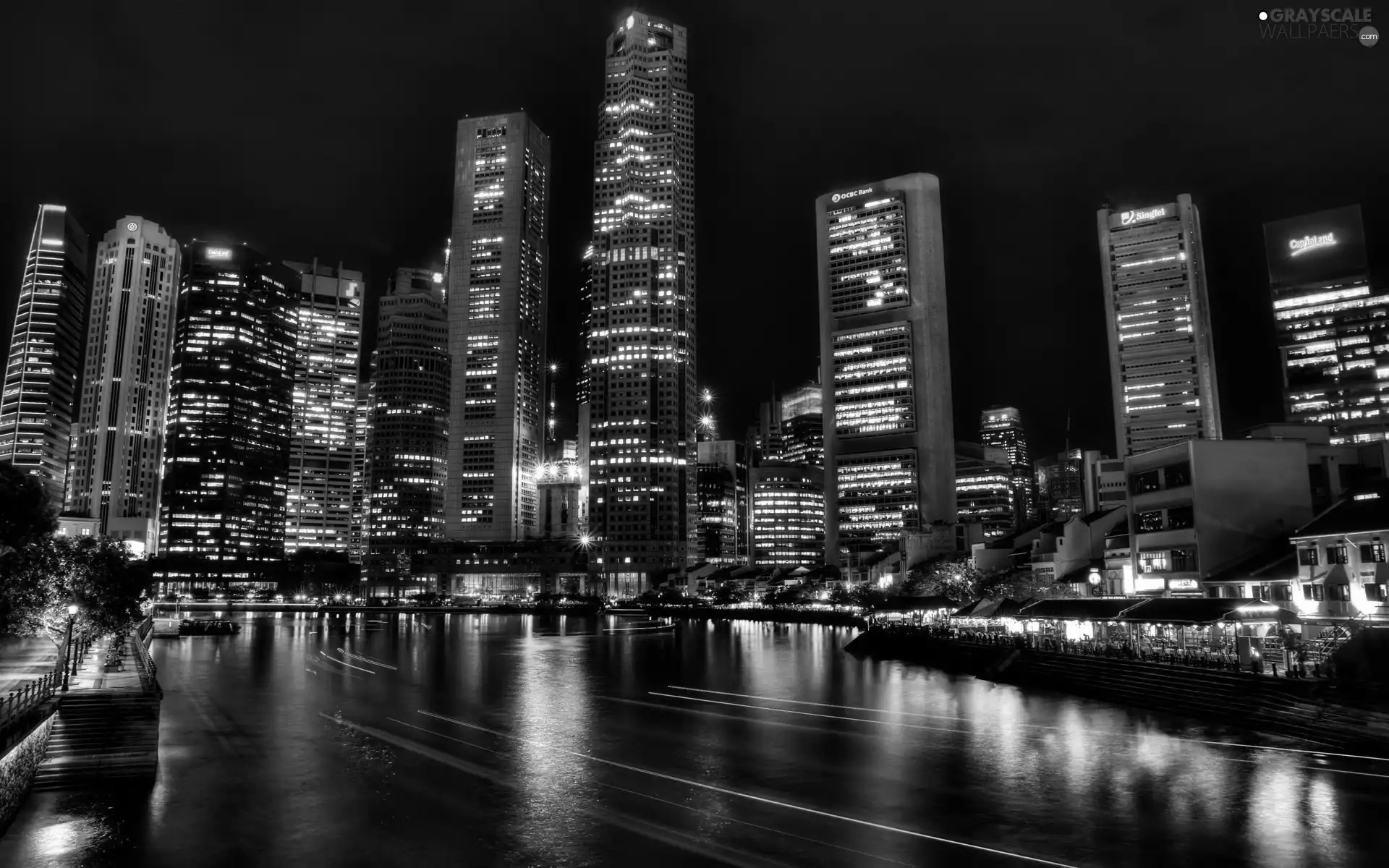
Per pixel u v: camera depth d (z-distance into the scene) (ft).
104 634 264.72
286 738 205.77
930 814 138.21
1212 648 249.55
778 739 200.64
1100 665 258.57
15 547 181.27
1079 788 150.20
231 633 639.76
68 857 120.67
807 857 119.75
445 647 496.23
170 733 212.23
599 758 182.39
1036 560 477.77
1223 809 136.46
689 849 123.75
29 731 140.87
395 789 156.97
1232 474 318.24
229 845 125.90
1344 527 260.01
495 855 121.80
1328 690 184.24
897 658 404.77
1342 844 120.47
